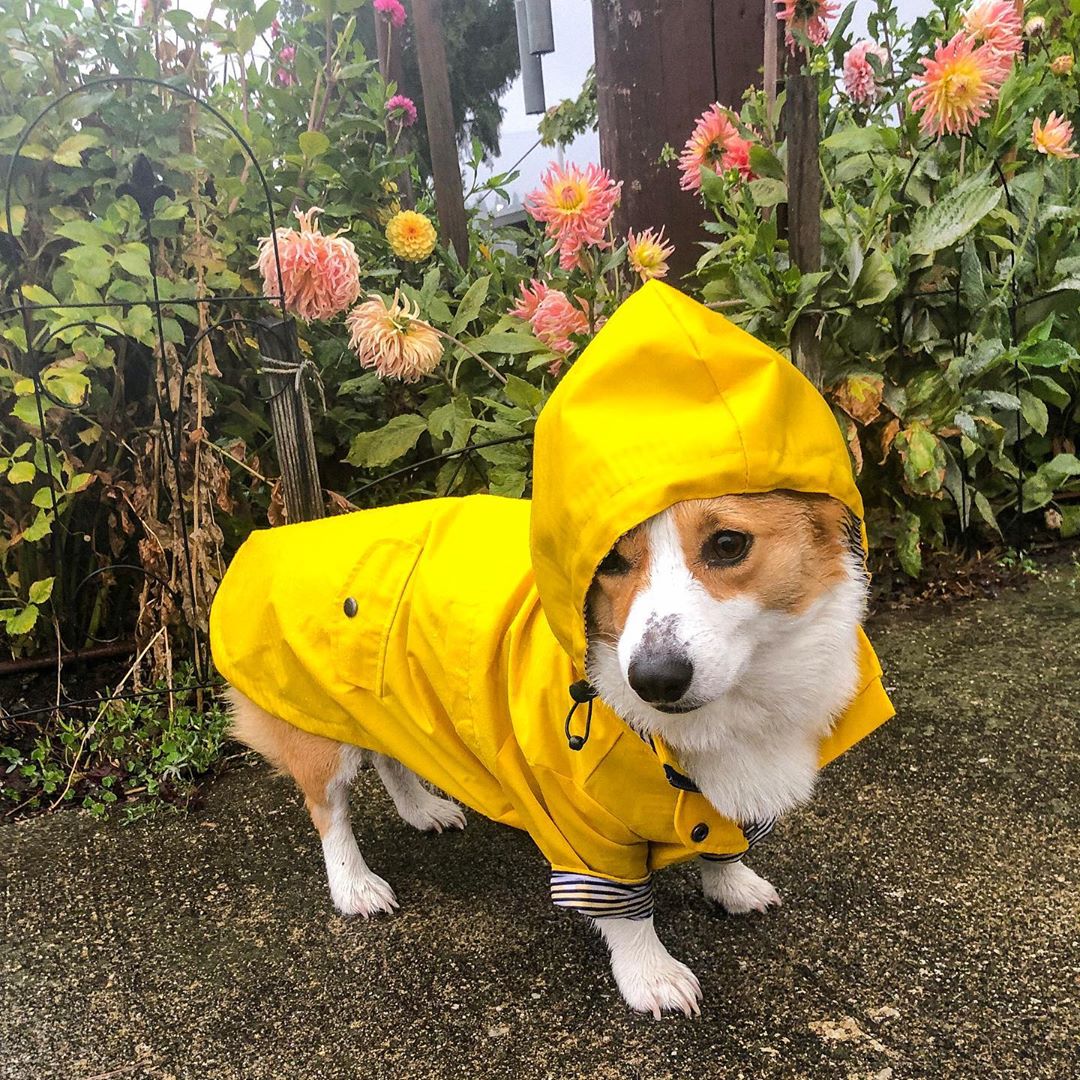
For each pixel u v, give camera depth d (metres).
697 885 0.79
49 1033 0.68
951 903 0.74
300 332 1.27
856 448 1.21
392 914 0.79
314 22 1.40
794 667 0.61
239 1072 0.65
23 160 1.10
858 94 1.41
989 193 1.20
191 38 1.17
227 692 0.91
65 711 1.09
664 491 0.54
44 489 1.02
